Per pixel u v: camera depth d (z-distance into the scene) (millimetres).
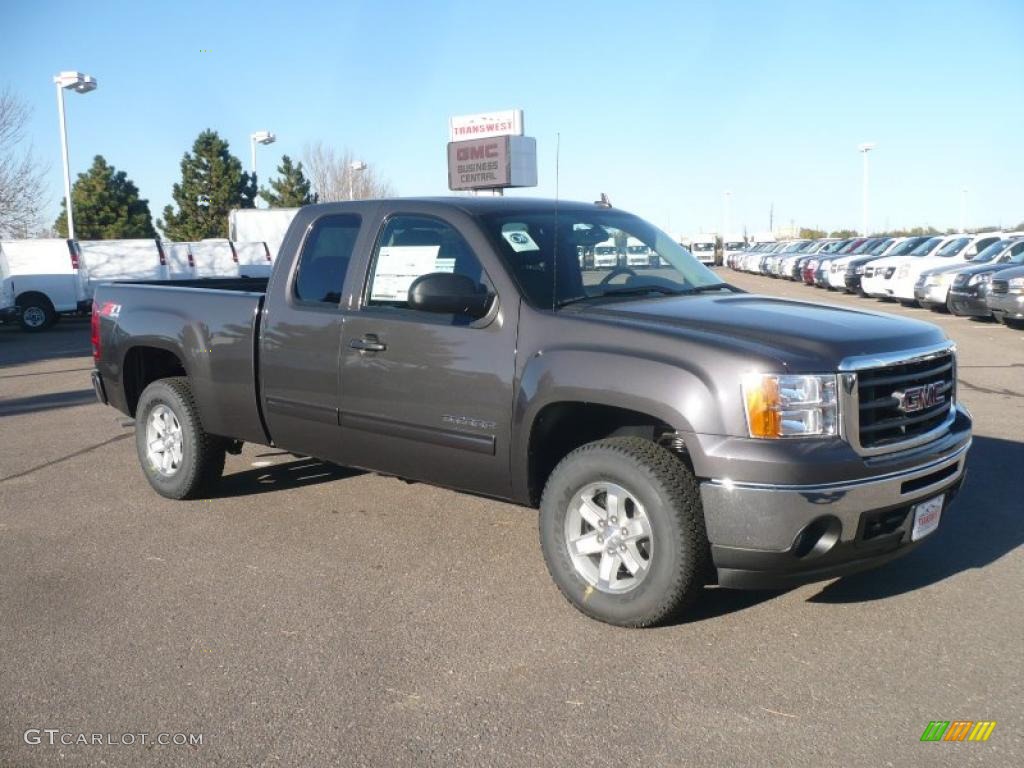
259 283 7848
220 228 56719
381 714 3629
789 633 4262
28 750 3418
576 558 4418
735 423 3904
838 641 4172
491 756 3330
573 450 4555
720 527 3951
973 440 7992
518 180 28219
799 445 3867
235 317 5973
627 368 4164
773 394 3871
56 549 5594
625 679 3863
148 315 6531
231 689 3846
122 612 4641
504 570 5133
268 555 5430
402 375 5051
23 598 4840
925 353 4285
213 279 7625
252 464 7574
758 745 3359
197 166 56562
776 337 4078
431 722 3562
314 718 3607
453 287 4695
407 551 5461
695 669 3938
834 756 3281
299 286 5688
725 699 3686
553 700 3707
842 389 3934
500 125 33906
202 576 5113
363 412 5277
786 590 4758
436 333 4906
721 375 3945
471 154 28578
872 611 4480
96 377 7113
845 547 3971
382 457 5324
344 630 4387
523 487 4680
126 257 24141
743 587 4051
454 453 4910
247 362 5906
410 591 4852
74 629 4449
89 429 9391
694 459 3979
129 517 6223
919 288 21484
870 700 3658
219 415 6168
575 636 4273
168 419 6570
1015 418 8969
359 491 6754
